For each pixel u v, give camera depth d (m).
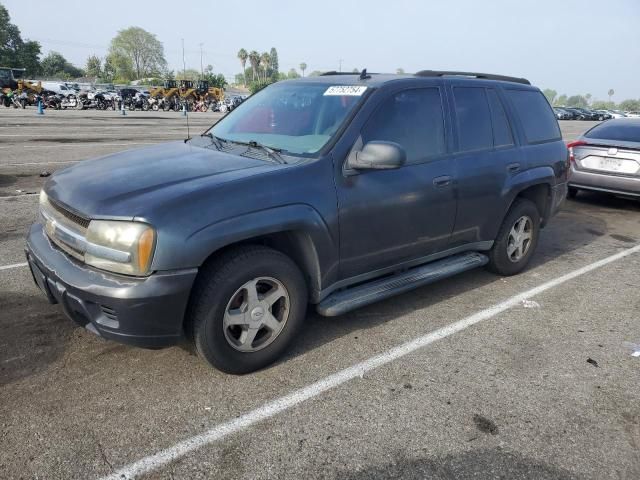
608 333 3.95
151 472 2.39
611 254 5.99
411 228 3.78
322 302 3.45
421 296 4.52
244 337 3.08
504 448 2.63
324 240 3.23
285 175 3.07
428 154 3.88
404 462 2.51
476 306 4.34
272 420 2.77
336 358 3.42
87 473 2.36
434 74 4.21
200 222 2.71
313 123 3.58
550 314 4.25
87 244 2.72
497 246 4.77
